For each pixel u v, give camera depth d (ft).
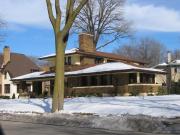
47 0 75.46
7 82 234.38
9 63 241.35
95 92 167.12
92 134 48.32
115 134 48.49
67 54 191.72
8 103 118.62
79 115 69.15
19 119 70.95
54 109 76.43
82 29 230.27
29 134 48.16
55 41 75.66
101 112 76.13
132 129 53.42
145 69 162.30
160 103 89.25
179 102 90.48
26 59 253.03
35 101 124.26
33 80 196.75
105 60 200.34
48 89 194.08
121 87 159.63
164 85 175.42
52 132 50.57
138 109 76.79
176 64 245.45
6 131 51.88
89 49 200.95
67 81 181.06
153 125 53.88
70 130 53.36
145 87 156.87
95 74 164.96
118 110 77.51
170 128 52.13
